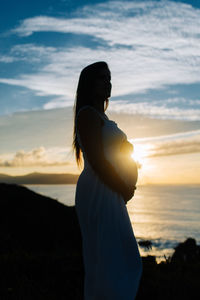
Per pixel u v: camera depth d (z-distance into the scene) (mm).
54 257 6480
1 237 8562
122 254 2658
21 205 17578
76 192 2887
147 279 4961
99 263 2648
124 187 2725
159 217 123875
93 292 2660
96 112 2703
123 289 2572
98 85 2848
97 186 2748
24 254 6781
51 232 14578
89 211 2746
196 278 5086
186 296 4258
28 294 4293
